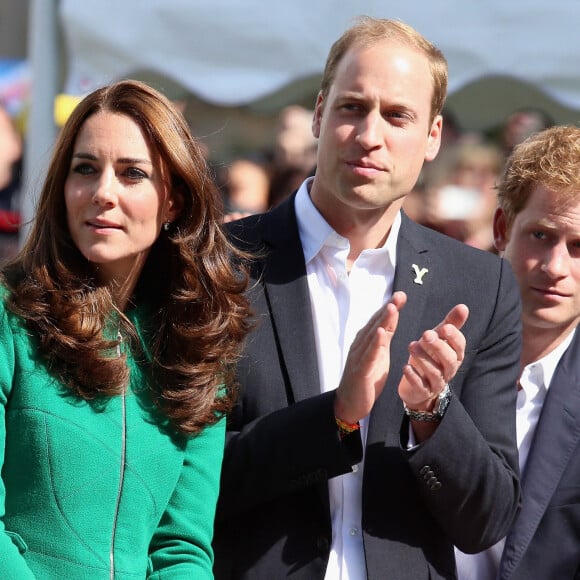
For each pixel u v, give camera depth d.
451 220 21.20
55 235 9.32
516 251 12.20
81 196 9.21
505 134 22.27
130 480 9.03
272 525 10.15
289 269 10.73
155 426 9.37
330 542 10.09
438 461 9.95
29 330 8.96
